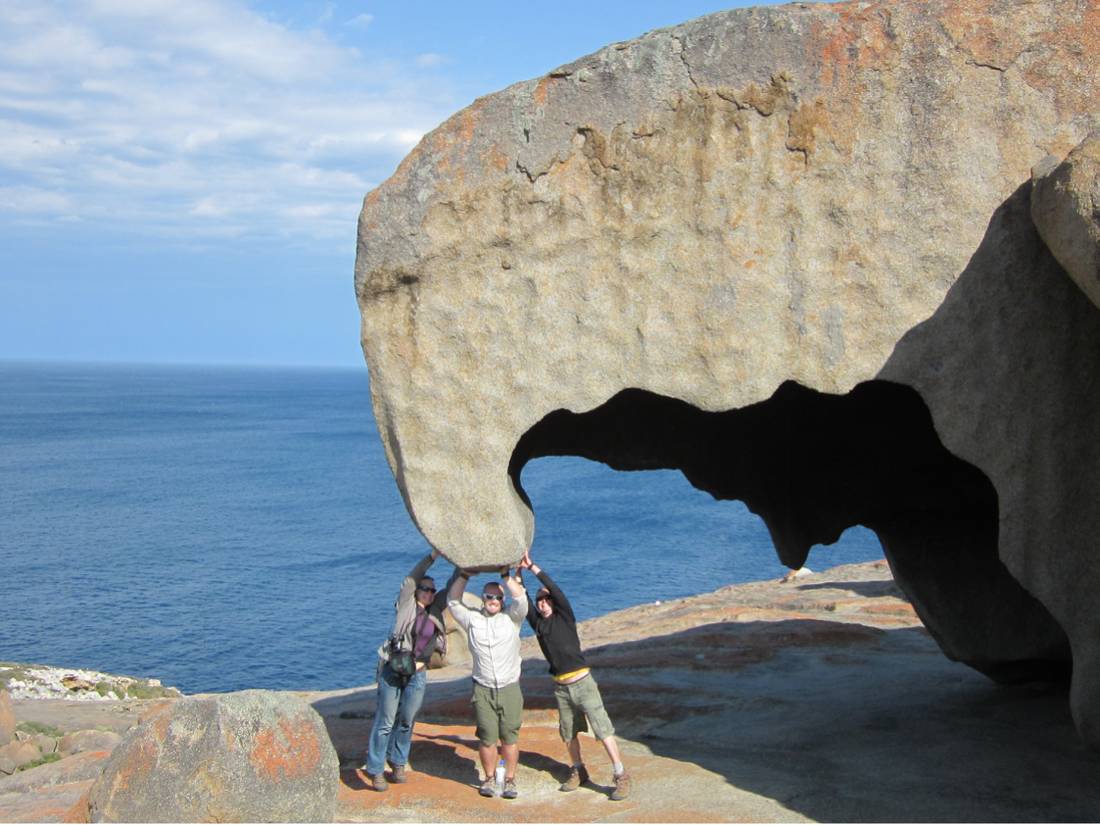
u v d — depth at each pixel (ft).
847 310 22.90
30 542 160.25
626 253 23.52
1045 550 22.61
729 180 23.07
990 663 32.73
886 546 35.12
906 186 22.61
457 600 24.49
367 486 240.12
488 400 24.02
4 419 474.08
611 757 23.67
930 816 21.62
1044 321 22.31
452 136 23.77
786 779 24.21
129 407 593.42
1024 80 22.18
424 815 23.41
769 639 39.93
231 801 18.56
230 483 246.68
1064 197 19.08
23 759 36.14
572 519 181.47
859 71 22.53
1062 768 24.40
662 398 33.12
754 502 35.55
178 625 104.68
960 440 22.71
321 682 84.33
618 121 23.27
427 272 23.90
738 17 22.89
